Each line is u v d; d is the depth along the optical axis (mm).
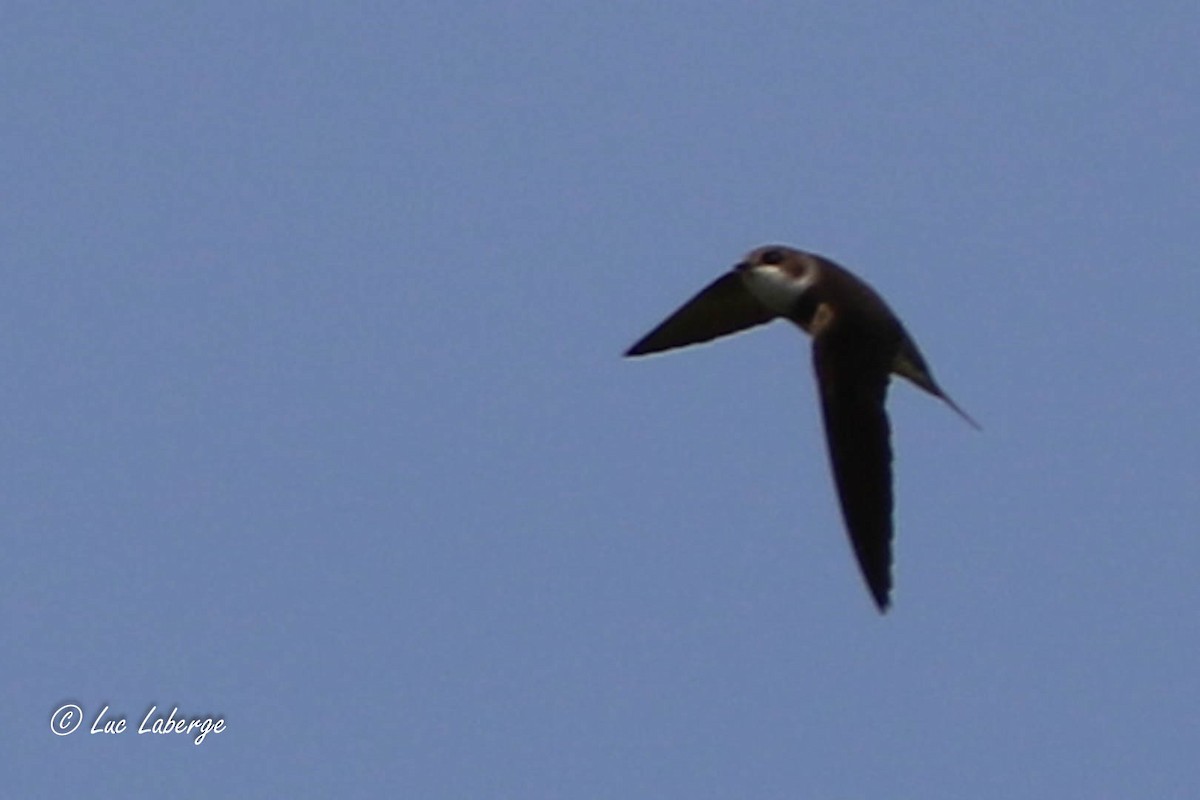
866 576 15328
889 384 15938
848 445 15688
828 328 16141
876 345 16078
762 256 16859
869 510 15453
